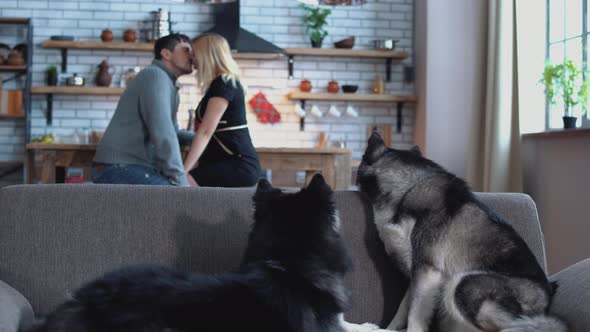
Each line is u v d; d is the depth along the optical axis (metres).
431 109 6.74
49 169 4.59
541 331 1.72
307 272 1.65
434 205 2.12
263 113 7.43
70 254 2.04
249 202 2.18
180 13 7.43
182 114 7.33
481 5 5.42
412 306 2.06
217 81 3.93
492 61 5.16
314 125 7.56
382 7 7.63
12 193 2.10
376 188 2.24
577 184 4.37
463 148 6.61
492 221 2.06
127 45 7.13
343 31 7.62
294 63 7.54
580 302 1.81
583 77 4.58
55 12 7.35
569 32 4.91
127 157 3.76
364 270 2.19
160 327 1.41
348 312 2.15
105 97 7.36
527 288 1.91
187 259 2.09
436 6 6.74
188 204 2.15
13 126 7.31
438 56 6.73
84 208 2.10
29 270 2.01
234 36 7.12
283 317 1.51
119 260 2.06
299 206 1.79
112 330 1.41
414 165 2.24
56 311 1.52
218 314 1.45
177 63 4.00
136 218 2.11
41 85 7.31
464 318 1.96
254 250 1.73
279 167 4.80
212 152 4.04
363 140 7.58
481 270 1.99
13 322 1.63
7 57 7.12
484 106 5.45
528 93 5.22
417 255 2.09
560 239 4.59
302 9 7.54
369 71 7.62
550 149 4.75
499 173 5.06
